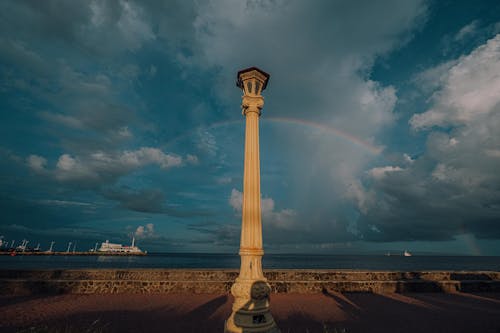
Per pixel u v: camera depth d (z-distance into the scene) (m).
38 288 10.79
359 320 7.75
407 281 12.27
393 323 7.46
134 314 8.11
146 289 11.24
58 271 12.12
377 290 11.95
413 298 10.80
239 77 7.09
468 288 12.34
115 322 7.32
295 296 10.99
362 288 11.95
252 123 6.64
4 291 10.59
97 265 61.00
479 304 9.80
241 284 5.48
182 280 11.66
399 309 9.01
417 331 6.79
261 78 7.03
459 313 8.52
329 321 7.66
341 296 11.03
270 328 5.27
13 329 6.62
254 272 5.62
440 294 11.66
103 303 9.37
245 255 5.76
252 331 5.10
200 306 9.12
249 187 6.14
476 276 13.79
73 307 8.77
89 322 7.27
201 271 12.62
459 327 7.12
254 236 5.84
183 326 7.07
